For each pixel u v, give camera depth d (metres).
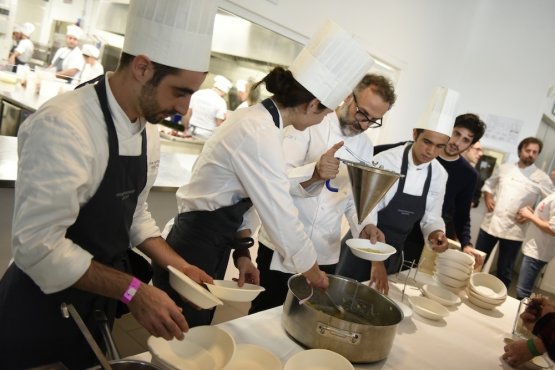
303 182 1.72
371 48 4.07
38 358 1.07
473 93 5.54
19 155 0.92
